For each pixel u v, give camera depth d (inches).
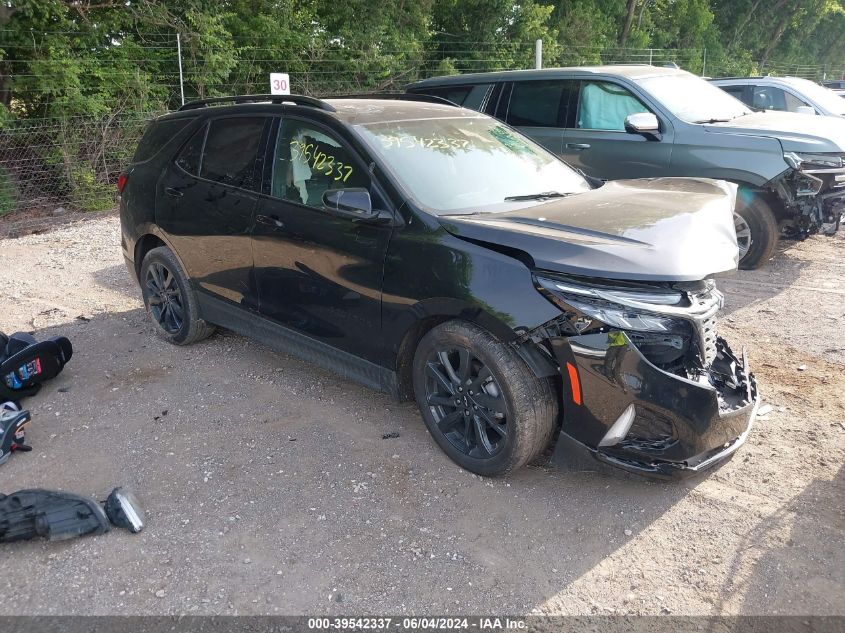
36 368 177.8
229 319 191.2
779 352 203.8
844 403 171.5
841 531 125.0
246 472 145.3
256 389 182.1
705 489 138.6
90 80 469.4
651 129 267.7
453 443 146.1
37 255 330.3
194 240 192.7
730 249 133.0
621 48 980.6
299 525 128.6
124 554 121.0
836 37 1665.8
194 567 117.9
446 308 136.6
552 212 142.0
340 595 111.8
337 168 158.9
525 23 773.9
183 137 202.1
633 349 120.6
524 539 124.8
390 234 145.5
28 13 425.1
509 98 318.3
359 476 143.5
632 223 133.3
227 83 564.7
